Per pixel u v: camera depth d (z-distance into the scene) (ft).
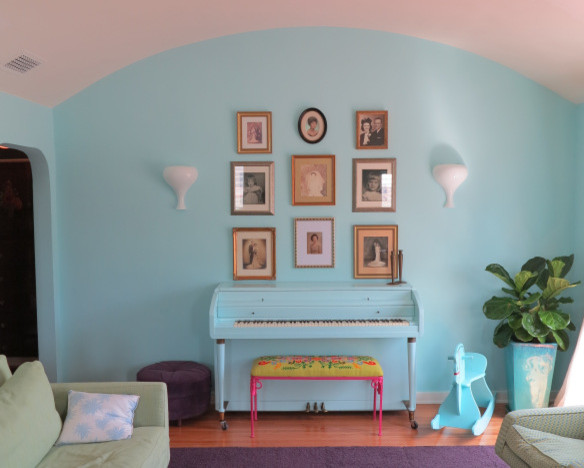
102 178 14.14
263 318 13.08
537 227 14.23
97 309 14.33
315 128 13.97
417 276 14.24
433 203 14.12
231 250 14.21
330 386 13.66
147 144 14.08
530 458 8.30
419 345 14.32
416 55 13.94
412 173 14.10
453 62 13.96
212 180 14.11
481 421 12.35
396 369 13.85
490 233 14.21
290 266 14.21
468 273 14.26
